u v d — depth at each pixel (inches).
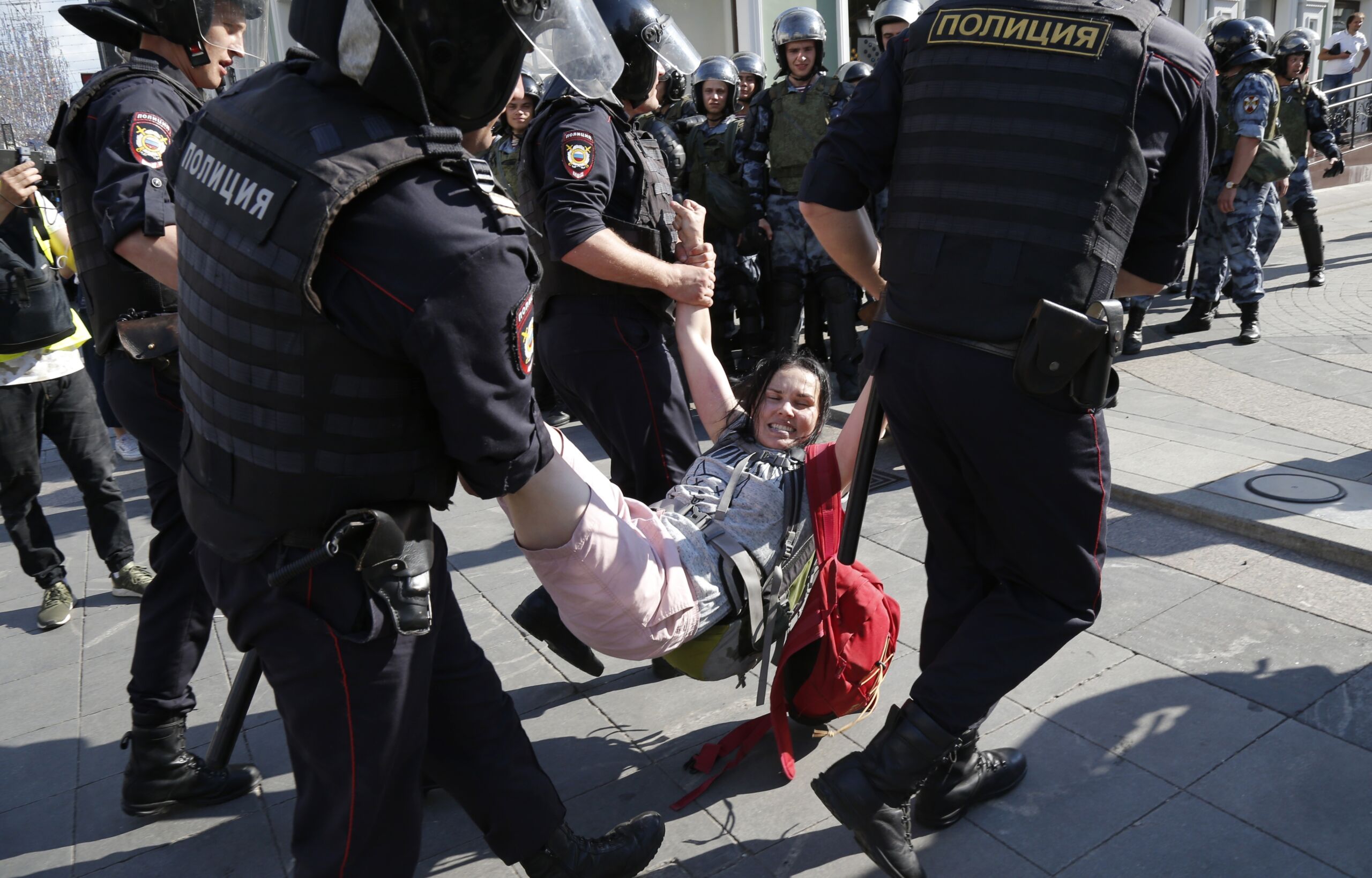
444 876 82.8
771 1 382.0
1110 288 66.3
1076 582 71.7
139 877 86.0
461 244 50.7
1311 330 243.9
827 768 92.2
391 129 51.5
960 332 67.6
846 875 78.8
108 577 155.2
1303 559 119.1
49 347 132.3
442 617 63.0
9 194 123.3
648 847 77.8
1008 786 85.3
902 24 215.9
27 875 86.9
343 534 54.4
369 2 48.2
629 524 77.2
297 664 57.7
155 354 84.3
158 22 82.8
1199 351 232.1
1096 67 64.0
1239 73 227.9
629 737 99.8
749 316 227.8
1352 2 738.2
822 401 92.0
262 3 88.9
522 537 69.8
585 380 104.7
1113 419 181.3
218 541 57.8
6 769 103.7
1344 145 533.6
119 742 107.9
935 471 74.9
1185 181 67.9
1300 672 97.2
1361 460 144.6
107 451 143.4
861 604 90.9
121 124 78.7
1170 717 92.7
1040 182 64.8
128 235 76.5
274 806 95.0
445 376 51.4
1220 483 138.2
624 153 102.0
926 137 69.4
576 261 95.8
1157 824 80.0
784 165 209.5
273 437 53.4
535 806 71.7
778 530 87.5
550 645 103.4
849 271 80.8
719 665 88.3
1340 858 74.7
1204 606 110.7
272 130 52.4
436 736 69.6
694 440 108.3
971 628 73.8
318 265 50.2
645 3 100.7
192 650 91.7
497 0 50.7
